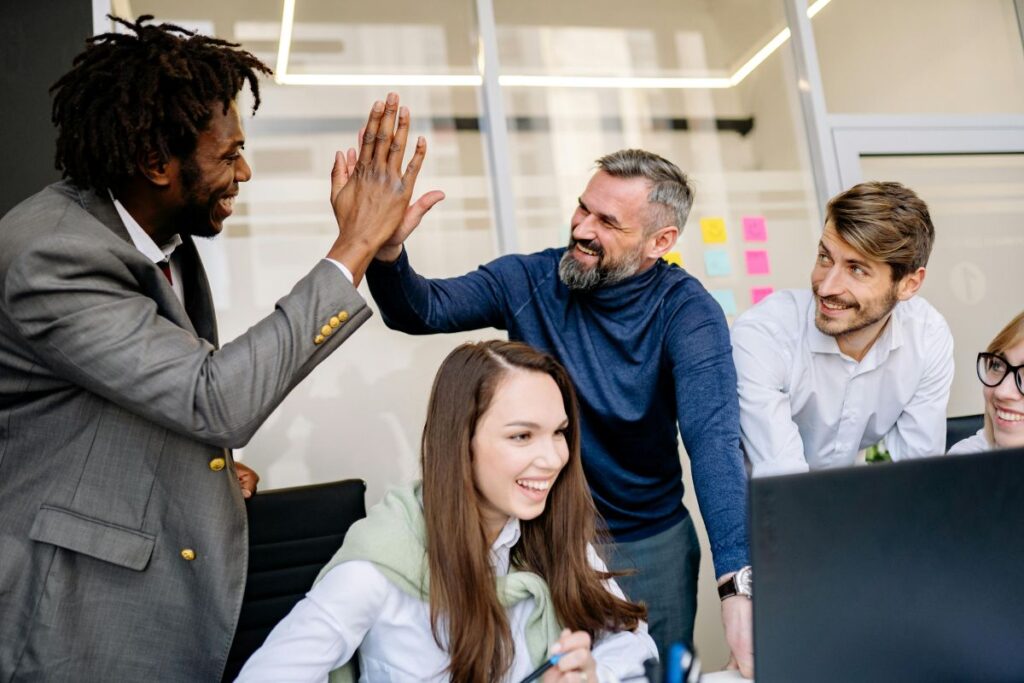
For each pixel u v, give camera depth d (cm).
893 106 304
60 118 117
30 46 221
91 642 109
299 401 244
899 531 70
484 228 268
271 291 246
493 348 118
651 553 181
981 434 176
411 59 273
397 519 114
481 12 276
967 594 72
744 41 303
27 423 112
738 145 295
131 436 113
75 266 104
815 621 68
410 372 252
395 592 111
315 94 262
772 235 290
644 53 296
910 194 169
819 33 302
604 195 171
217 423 106
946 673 72
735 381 165
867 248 165
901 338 190
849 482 69
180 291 133
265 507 175
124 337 104
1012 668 73
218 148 119
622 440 176
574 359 177
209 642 115
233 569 118
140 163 114
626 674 109
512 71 283
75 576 109
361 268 121
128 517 112
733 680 107
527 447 111
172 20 252
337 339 117
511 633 112
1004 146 309
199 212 122
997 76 319
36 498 110
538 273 186
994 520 73
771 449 174
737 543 138
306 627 105
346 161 136
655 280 178
